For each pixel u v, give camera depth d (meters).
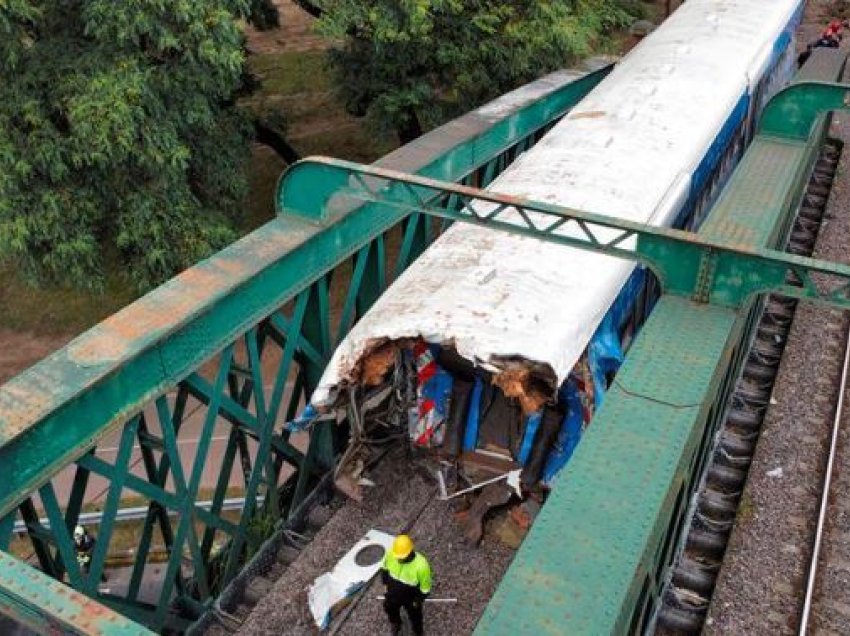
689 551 7.27
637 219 8.60
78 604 3.36
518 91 13.07
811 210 13.31
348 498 8.51
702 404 5.72
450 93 16.41
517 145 12.66
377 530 8.11
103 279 13.65
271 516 8.72
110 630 3.23
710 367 6.08
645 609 5.14
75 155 11.91
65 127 12.84
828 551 7.04
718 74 12.38
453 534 8.02
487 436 7.98
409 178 7.38
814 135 11.09
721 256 6.58
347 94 17.28
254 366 7.97
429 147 10.30
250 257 7.74
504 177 9.59
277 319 8.18
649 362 6.14
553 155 9.81
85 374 6.15
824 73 14.27
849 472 7.84
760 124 10.90
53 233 12.63
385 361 7.52
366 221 9.09
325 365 9.23
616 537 4.66
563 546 4.61
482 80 15.48
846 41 24.03
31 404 5.83
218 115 15.31
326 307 8.95
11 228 12.21
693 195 10.66
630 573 4.45
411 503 8.38
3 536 5.74
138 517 14.34
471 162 11.02
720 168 12.43
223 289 7.22
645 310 9.99
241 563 8.77
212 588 8.76
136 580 7.75
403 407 8.39
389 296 7.79
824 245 12.09
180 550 7.62
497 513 8.02
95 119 11.41
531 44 14.69
